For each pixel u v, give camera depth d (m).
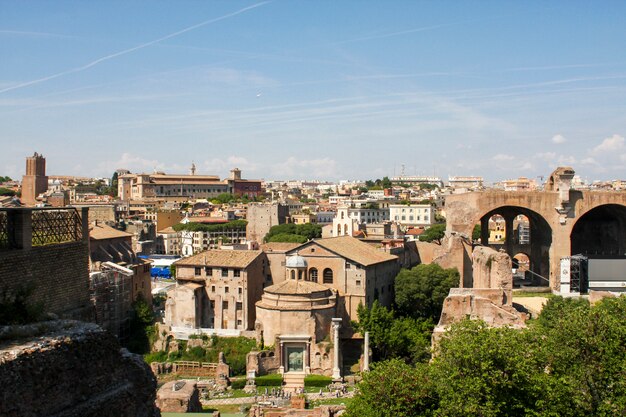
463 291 96.19
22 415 32.03
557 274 152.00
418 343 110.44
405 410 59.56
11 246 42.69
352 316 125.62
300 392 103.62
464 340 59.50
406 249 155.00
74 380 35.44
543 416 54.31
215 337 121.88
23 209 43.09
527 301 133.12
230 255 132.88
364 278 125.12
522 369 56.38
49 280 45.22
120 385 39.22
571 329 60.81
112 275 125.81
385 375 62.50
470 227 153.00
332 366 111.69
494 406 55.19
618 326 60.59
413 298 128.62
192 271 131.50
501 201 152.62
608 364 57.91
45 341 34.50
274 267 136.12
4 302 39.69
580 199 152.62
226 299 128.62
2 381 31.17
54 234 46.69
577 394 56.81
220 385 108.38
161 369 117.00
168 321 128.62
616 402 54.66
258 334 117.56
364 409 61.31
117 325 124.19
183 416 71.31
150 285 146.12
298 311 113.94
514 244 172.00
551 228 153.62
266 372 112.31
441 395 58.31
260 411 87.31
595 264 140.12
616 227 170.88
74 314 47.34
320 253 128.88
